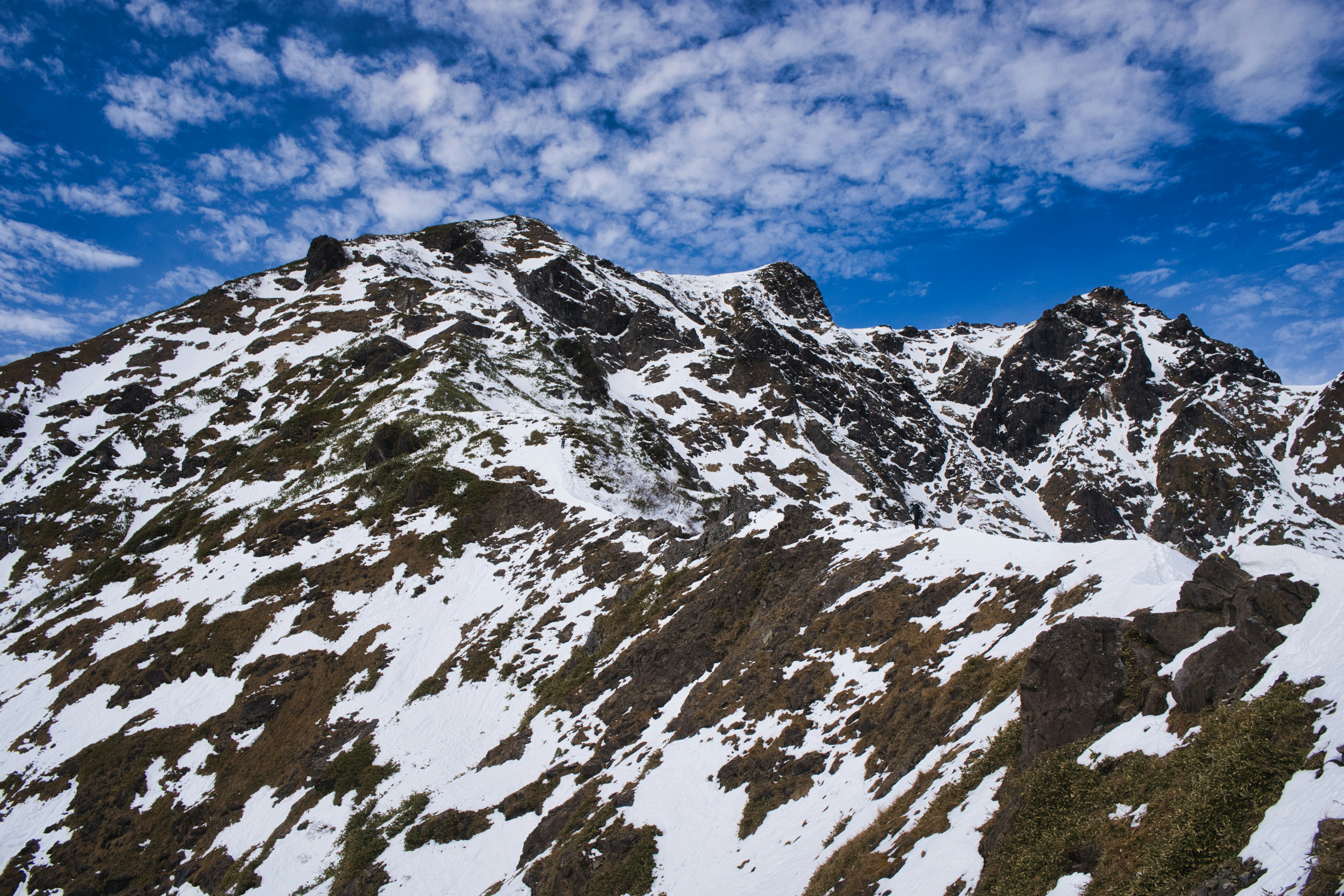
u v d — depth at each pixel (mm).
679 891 24797
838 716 29109
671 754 33781
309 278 175875
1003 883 15328
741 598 43094
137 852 49531
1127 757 15953
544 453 86625
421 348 130125
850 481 153375
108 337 154500
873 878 18734
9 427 122062
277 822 47250
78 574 94188
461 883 34000
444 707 51875
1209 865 11922
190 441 120125
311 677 60438
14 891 48750
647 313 197250
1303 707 13109
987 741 20766
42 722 63531
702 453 144625
